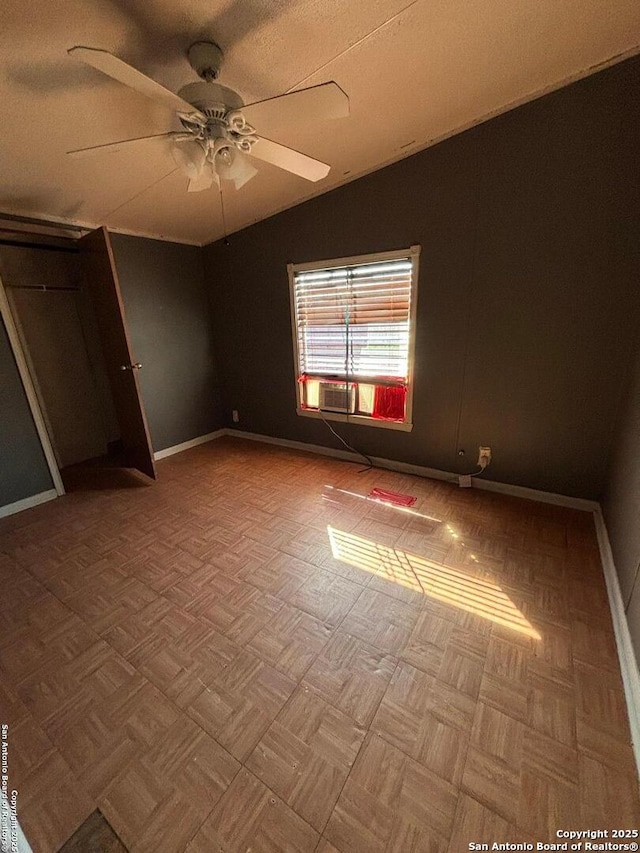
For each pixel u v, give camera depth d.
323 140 2.10
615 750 1.08
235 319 3.62
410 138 2.17
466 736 1.13
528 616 1.57
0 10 1.09
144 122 1.70
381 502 2.53
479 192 2.17
